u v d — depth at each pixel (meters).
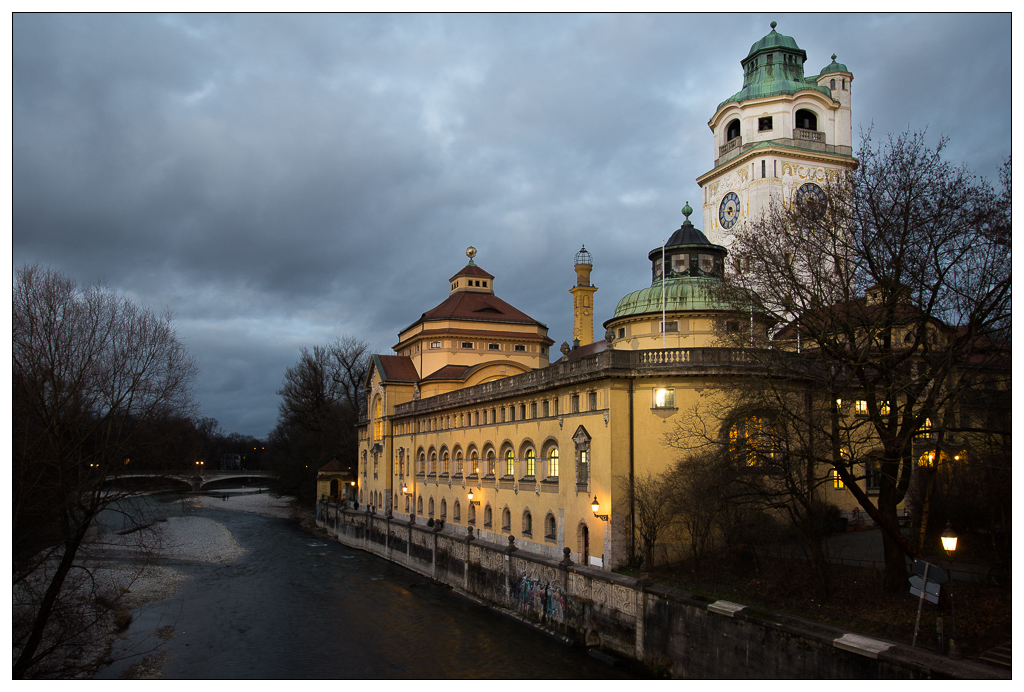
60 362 39.22
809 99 73.69
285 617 51.84
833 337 32.28
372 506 90.81
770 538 40.31
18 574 36.56
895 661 25.34
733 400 39.84
